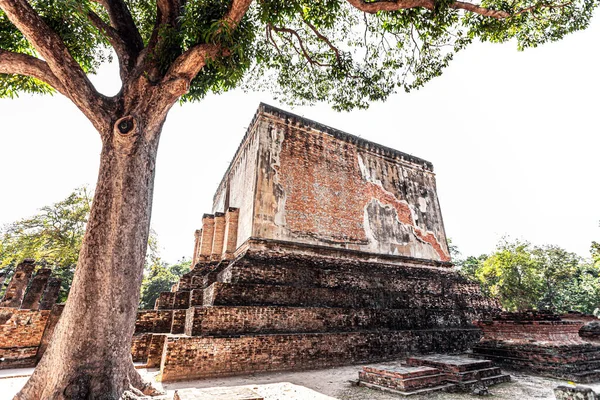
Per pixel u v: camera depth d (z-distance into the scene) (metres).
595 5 7.57
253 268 8.77
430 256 13.70
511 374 6.98
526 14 7.85
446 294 12.34
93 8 7.68
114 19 5.98
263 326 7.46
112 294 4.10
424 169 15.62
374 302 9.77
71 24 5.65
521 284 22.94
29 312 8.44
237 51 5.27
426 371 5.67
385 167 14.14
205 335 6.75
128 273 4.29
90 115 4.77
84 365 3.77
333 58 9.34
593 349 7.34
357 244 11.73
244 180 12.12
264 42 8.78
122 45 5.65
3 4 4.12
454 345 9.99
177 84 5.03
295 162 11.54
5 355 7.83
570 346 6.89
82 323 3.90
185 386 5.68
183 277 11.16
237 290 7.75
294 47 9.12
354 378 6.42
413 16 6.83
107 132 4.77
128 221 4.41
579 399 3.62
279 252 9.94
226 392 3.79
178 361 6.20
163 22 5.79
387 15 7.88
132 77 5.19
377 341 8.56
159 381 5.95
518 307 22.25
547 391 5.47
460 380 5.65
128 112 4.89
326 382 6.08
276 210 10.45
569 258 30.64
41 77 4.81
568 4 7.51
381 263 12.04
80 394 3.62
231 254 11.44
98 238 4.23
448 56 8.48
